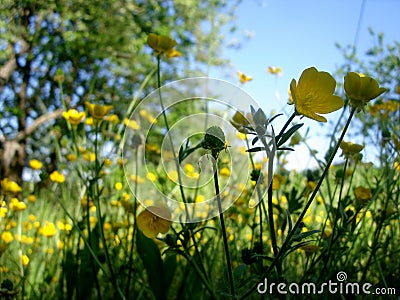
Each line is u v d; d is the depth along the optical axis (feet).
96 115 1.11
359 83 0.64
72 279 1.23
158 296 1.09
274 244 0.71
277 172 1.34
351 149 0.91
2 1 5.53
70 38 6.06
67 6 6.35
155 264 1.09
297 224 0.63
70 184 1.50
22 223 1.88
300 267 1.37
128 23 6.63
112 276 1.01
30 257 1.37
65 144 1.59
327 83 0.63
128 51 6.84
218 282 1.20
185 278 1.18
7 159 5.23
